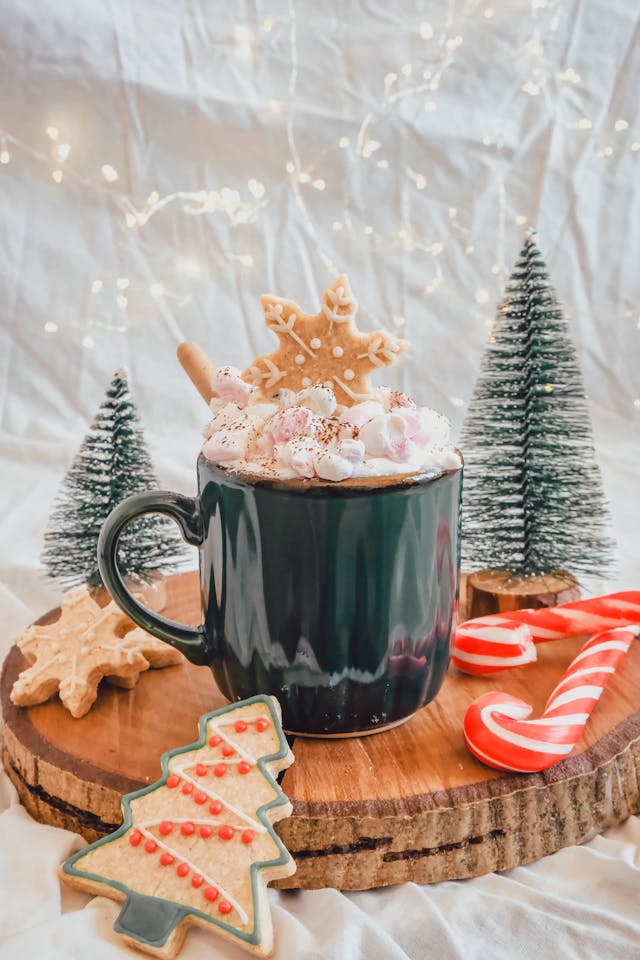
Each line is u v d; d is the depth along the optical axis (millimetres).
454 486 398
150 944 342
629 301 896
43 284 861
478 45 843
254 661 399
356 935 352
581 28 841
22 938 343
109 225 859
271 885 377
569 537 531
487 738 392
